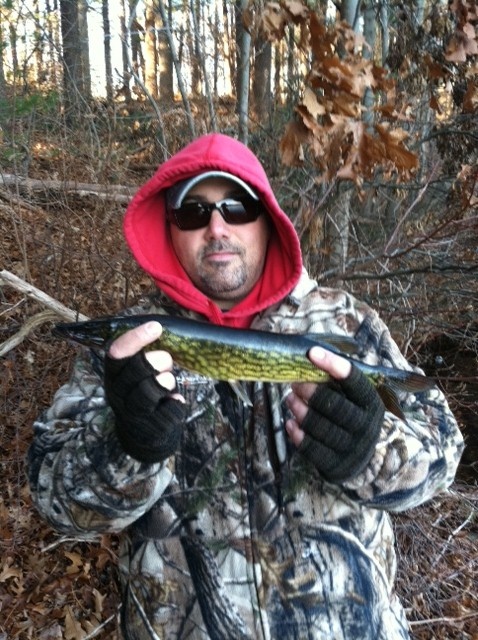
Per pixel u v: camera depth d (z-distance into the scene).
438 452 0.79
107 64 3.01
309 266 1.82
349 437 0.68
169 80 3.55
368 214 2.27
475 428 2.39
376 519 0.80
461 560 1.75
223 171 0.83
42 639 1.49
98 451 0.71
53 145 2.75
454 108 2.19
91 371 0.86
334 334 0.77
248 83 2.11
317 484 0.76
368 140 1.41
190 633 0.74
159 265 0.90
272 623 0.73
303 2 1.44
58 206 2.55
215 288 0.86
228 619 0.73
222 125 2.22
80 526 0.74
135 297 2.02
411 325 2.12
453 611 1.61
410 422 0.81
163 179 0.85
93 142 2.93
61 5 2.94
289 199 1.98
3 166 2.63
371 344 0.85
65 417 0.82
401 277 2.03
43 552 1.69
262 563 0.74
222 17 2.28
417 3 2.05
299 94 1.96
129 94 3.11
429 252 1.94
